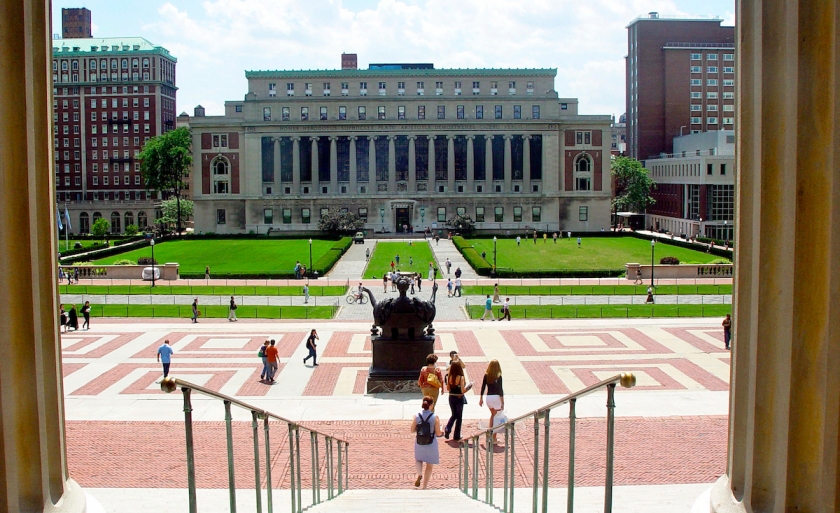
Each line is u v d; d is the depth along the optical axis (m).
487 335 57.62
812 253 10.76
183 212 196.88
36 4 11.48
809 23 10.52
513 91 185.50
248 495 22.55
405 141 186.00
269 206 184.12
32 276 11.21
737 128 12.19
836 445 10.61
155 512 20.80
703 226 166.50
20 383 11.29
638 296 85.38
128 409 35.09
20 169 10.94
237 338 57.12
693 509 13.62
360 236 157.00
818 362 10.77
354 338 56.94
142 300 84.06
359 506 19.59
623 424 31.14
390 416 34.94
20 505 11.43
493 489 22.33
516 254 132.25
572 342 54.59
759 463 11.82
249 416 33.50
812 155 10.65
